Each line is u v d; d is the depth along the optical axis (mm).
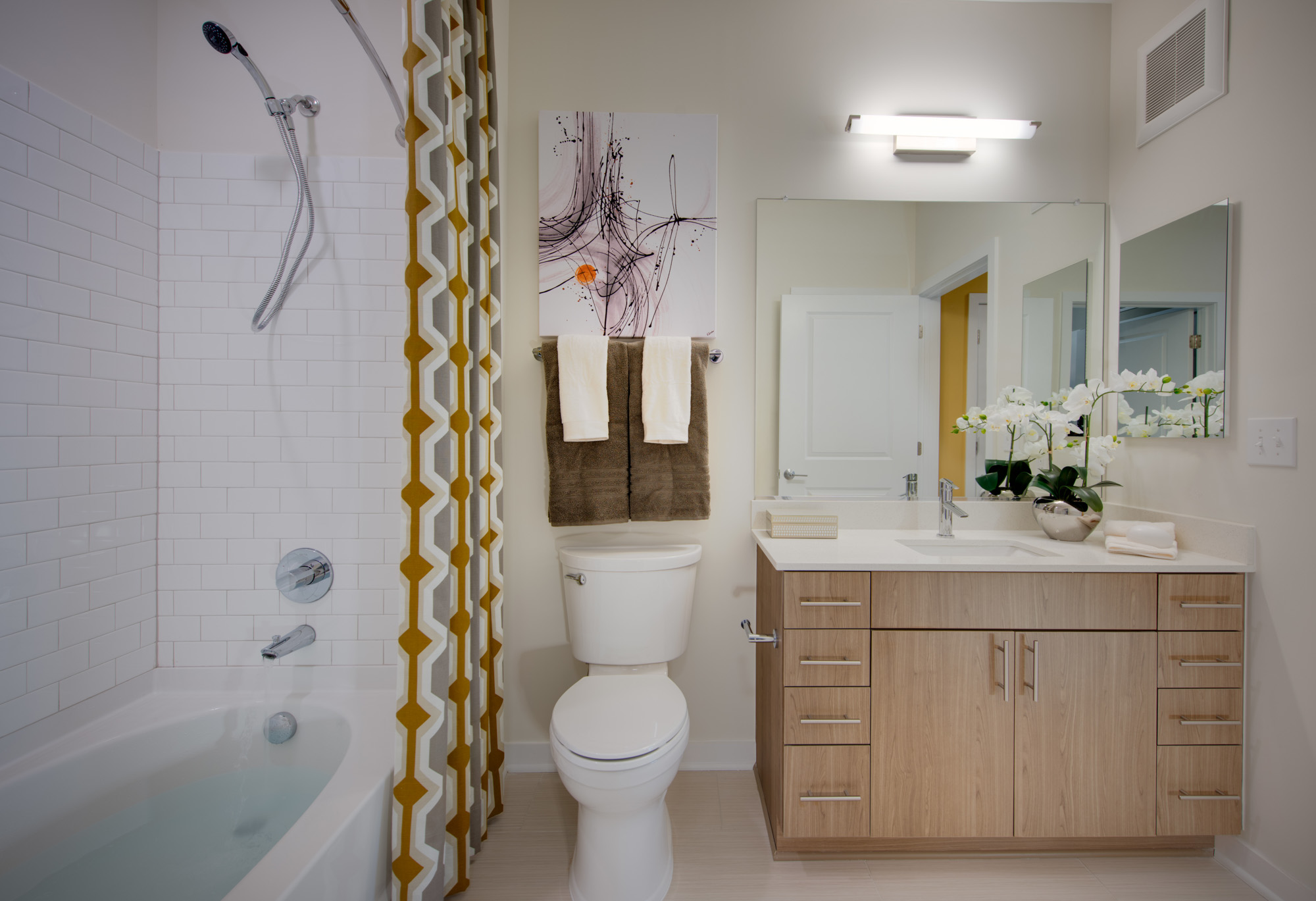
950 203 1773
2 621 1088
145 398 1388
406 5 1027
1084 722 1298
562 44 1749
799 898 1270
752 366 1790
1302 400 1206
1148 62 1620
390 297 1445
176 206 1414
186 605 1435
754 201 1778
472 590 1331
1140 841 1376
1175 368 1515
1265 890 1254
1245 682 1299
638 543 1771
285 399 1439
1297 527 1209
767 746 1553
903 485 1783
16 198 1109
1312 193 1193
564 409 1633
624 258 1731
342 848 938
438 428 1054
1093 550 1491
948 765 1307
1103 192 1791
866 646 1308
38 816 1067
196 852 1123
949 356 1778
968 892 1285
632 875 1210
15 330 1108
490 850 1416
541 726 1782
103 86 1272
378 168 1440
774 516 1640
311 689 1439
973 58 1783
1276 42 1271
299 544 1447
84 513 1240
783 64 1774
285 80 1436
